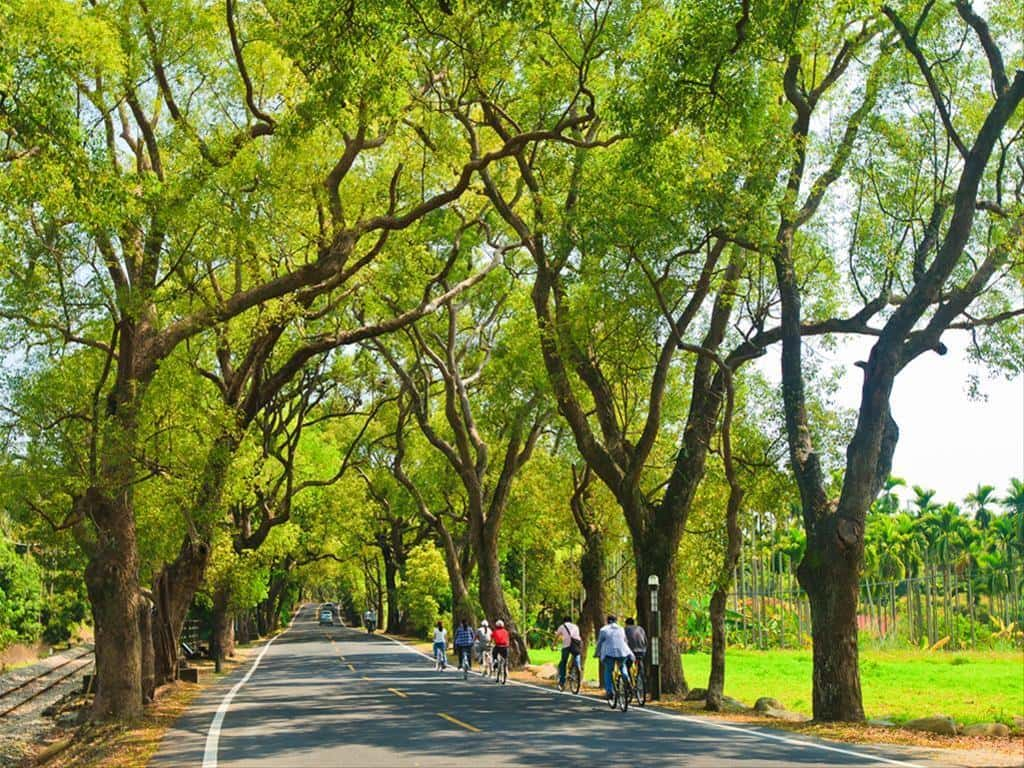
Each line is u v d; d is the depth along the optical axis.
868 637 69.88
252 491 34.47
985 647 68.81
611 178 21.33
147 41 21.66
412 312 28.58
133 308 19.91
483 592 37.84
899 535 77.06
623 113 16.34
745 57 15.62
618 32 22.58
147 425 21.81
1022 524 77.69
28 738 24.55
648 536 25.39
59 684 40.94
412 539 73.88
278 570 63.97
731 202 19.09
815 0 15.34
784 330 20.50
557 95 24.91
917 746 14.42
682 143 19.02
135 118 22.73
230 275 27.72
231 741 15.52
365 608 124.44
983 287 19.67
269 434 37.25
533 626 65.19
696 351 21.81
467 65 20.39
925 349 19.28
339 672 34.59
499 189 32.94
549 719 18.38
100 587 21.05
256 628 75.19
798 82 22.31
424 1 17.03
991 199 20.59
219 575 32.59
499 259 33.28
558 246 23.33
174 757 13.83
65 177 14.90
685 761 12.47
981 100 19.94
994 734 16.67
